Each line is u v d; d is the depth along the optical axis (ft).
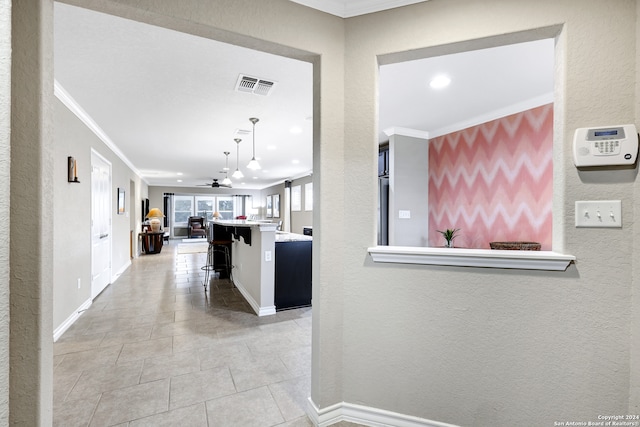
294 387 6.26
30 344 3.36
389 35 4.94
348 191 5.13
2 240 2.17
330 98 5.04
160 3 4.10
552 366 4.19
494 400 4.44
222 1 4.41
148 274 17.53
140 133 13.71
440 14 4.71
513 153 10.52
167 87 8.77
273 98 9.62
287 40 4.76
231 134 13.92
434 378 4.73
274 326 9.69
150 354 7.68
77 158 10.52
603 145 3.91
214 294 13.39
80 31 6.06
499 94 9.44
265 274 10.80
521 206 10.30
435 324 4.70
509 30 4.41
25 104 3.33
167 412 5.44
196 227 40.81
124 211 19.26
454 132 12.70
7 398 2.19
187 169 24.80
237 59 7.23
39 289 3.38
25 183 3.33
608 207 3.95
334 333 5.12
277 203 36.45
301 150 17.40
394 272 4.90
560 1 4.21
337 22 5.11
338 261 5.14
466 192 12.19
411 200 13.50
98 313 10.82
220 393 6.03
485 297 4.45
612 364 3.97
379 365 5.01
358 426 5.04
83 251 11.12
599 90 4.04
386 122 12.30
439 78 8.30
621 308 3.94
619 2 4.01
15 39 3.30
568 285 4.11
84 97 9.46
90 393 5.99
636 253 3.86
